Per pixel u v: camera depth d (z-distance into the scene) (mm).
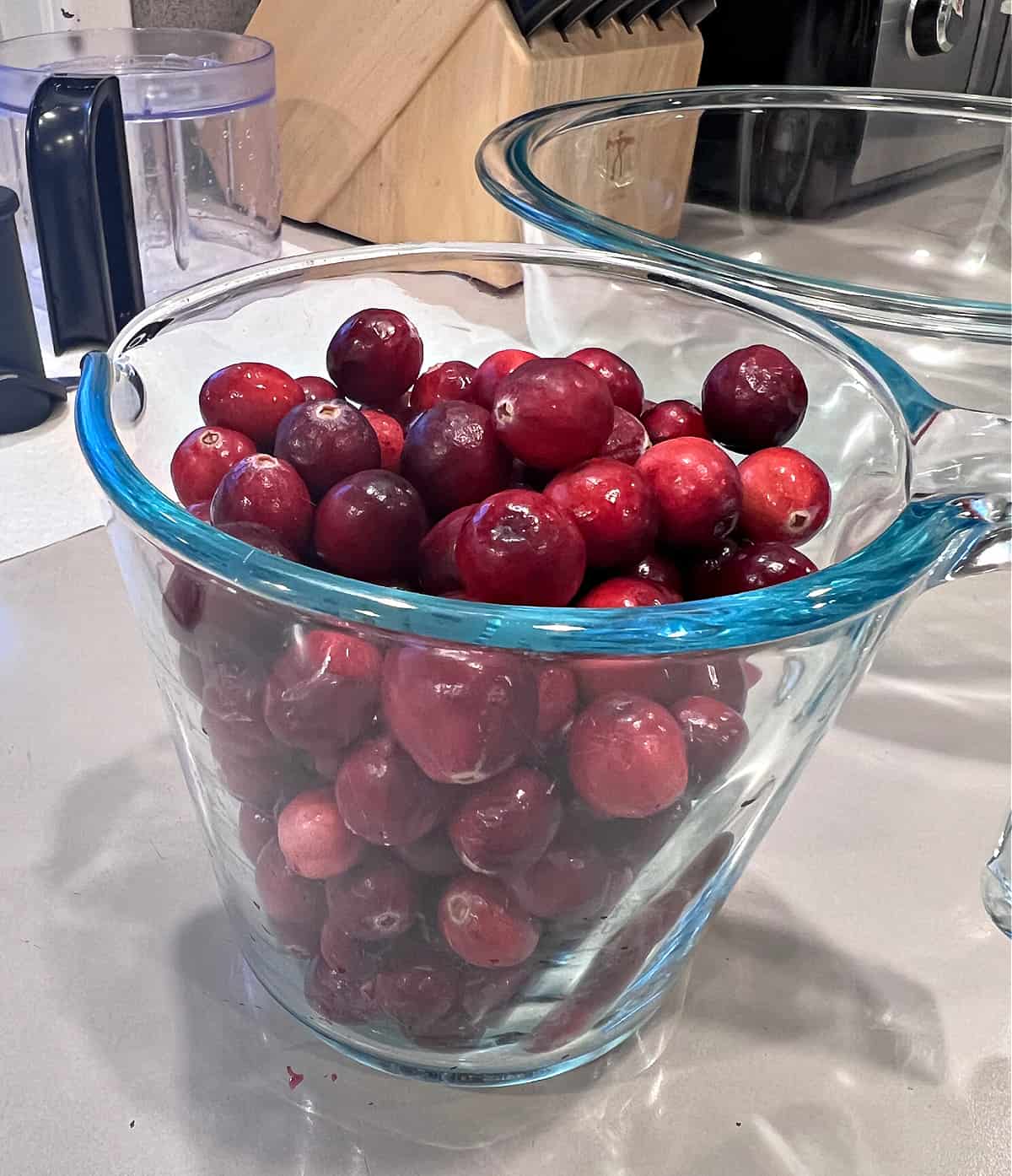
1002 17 879
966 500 277
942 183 698
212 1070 344
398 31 766
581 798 261
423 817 261
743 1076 355
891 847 447
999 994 387
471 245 439
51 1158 315
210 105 751
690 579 322
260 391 345
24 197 706
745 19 836
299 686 249
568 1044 343
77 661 501
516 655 227
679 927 330
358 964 305
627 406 378
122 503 253
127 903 396
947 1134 341
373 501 285
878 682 542
